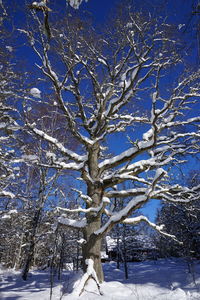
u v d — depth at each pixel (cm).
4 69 765
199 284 1020
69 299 746
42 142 1353
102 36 1131
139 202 896
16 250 2195
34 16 855
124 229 2145
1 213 1194
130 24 1048
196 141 1155
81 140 1112
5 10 713
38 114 1218
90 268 889
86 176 1048
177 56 1043
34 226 1470
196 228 2078
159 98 918
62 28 977
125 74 1107
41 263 2603
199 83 1058
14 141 920
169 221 2269
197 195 1075
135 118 1142
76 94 1125
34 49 951
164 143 1152
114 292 852
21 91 791
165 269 1820
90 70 1173
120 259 3042
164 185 1148
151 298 834
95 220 1016
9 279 1323
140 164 1067
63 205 1552
